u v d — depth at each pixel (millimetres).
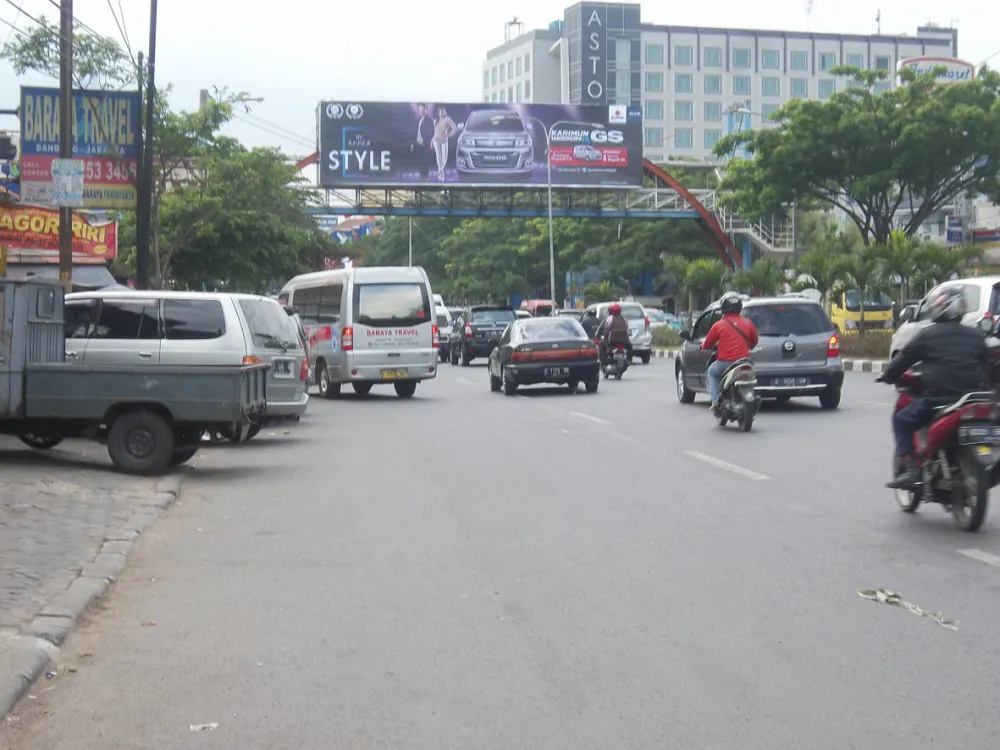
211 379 12523
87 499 10703
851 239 47125
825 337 19797
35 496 10664
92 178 24188
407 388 25906
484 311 41438
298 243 38094
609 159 59875
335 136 58250
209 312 14625
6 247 22438
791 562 8242
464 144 58906
